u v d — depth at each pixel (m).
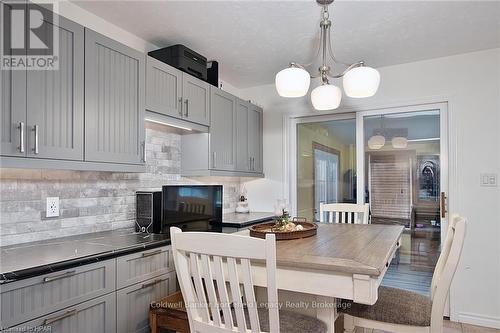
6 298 1.25
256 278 1.42
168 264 2.06
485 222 2.84
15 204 1.81
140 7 2.19
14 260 1.46
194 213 2.62
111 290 1.68
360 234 2.05
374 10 2.22
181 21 2.38
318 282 1.31
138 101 2.20
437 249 3.14
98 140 1.93
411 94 3.19
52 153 1.68
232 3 2.14
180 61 2.59
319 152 3.76
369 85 1.78
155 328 1.78
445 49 2.89
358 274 1.23
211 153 2.95
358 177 3.50
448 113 3.04
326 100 2.00
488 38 2.66
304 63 3.21
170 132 2.98
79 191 2.16
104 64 1.98
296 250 1.54
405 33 2.57
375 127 3.45
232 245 1.12
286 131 3.85
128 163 2.12
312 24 2.42
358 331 1.89
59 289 1.44
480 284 2.83
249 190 4.04
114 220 2.40
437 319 1.46
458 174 2.96
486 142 2.87
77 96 1.81
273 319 1.10
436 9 2.21
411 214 3.26
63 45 1.75
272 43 2.77
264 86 3.98
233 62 3.21
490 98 2.87
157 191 2.51
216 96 3.05
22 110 1.55
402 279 3.27
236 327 1.26
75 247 1.77
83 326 1.54
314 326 1.39
